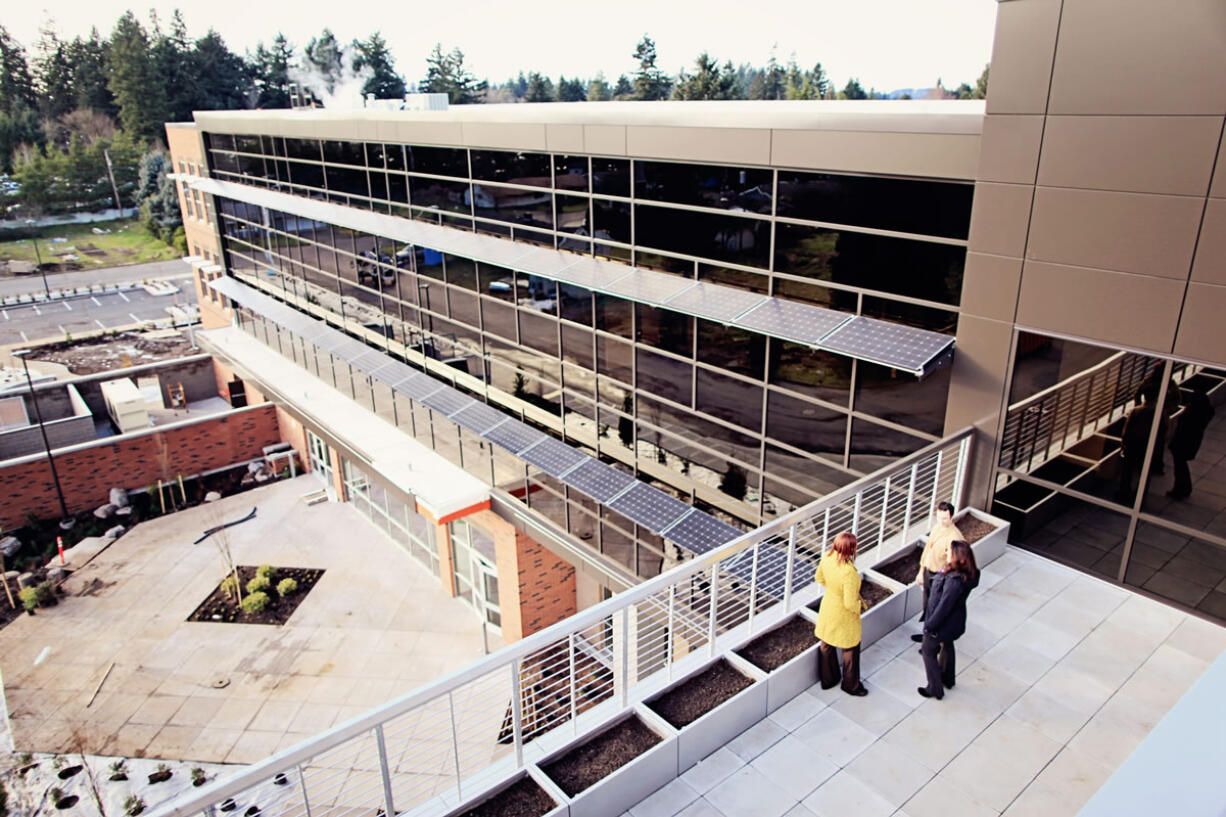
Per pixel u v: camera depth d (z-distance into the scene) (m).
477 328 17.64
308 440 29.09
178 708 18.06
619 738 6.55
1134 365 8.06
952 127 8.94
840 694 7.32
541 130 14.35
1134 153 7.59
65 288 65.06
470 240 16.45
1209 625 8.08
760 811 6.13
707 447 12.88
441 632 20.39
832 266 10.52
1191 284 7.46
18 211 88.19
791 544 7.78
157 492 28.00
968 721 6.93
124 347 48.31
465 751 14.33
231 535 25.67
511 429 16.47
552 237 14.88
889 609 8.05
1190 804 1.59
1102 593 8.64
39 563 24.31
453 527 21.05
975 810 6.05
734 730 6.84
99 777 16.17
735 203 11.48
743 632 7.76
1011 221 8.62
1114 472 8.48
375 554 24.30
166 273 71.44
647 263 13.09
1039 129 8.20
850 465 10.94
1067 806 6.08
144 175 84.88
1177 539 8.16
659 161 12.42
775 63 122.88
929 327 9.73
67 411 35.00
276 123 24.88
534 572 18.11
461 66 118.94
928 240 9.48
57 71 110.62
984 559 9.16
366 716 5.11
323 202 23.02
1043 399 8.82
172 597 22.44
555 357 15.52
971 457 9.63
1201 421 7.73
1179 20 7.09
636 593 6.44
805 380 11.17
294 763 4.80
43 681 19.08
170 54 100.00
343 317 23.98
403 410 21.62
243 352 30.33
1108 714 6.98
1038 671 7.50
